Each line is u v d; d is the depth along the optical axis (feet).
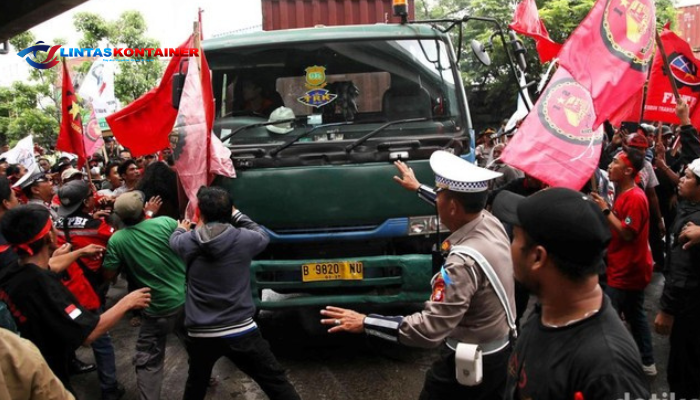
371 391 13.44
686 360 10.17
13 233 8.84
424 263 14.06
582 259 4.49
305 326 17.75
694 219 10.03
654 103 15.62
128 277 12.24
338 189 13.91
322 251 14.85
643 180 20.34
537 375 4.61
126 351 16.94
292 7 22.39
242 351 10.59
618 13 11.24
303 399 13.14
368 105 15.11
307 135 14.80
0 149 38.70
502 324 7.98
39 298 8.73
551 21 50.47
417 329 7.51
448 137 14.29
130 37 52.03
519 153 11.09
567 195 4.67
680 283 10.03
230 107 15.23
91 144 22.61
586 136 11.09
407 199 13.88
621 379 4.13
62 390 5.39
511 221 5.09
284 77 15.23
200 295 10.56
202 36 15.67
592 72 11.11
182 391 14.07
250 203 14.02
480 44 14.83
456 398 8.25
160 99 16.61
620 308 13.35
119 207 11.92
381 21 22.61
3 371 4.97
